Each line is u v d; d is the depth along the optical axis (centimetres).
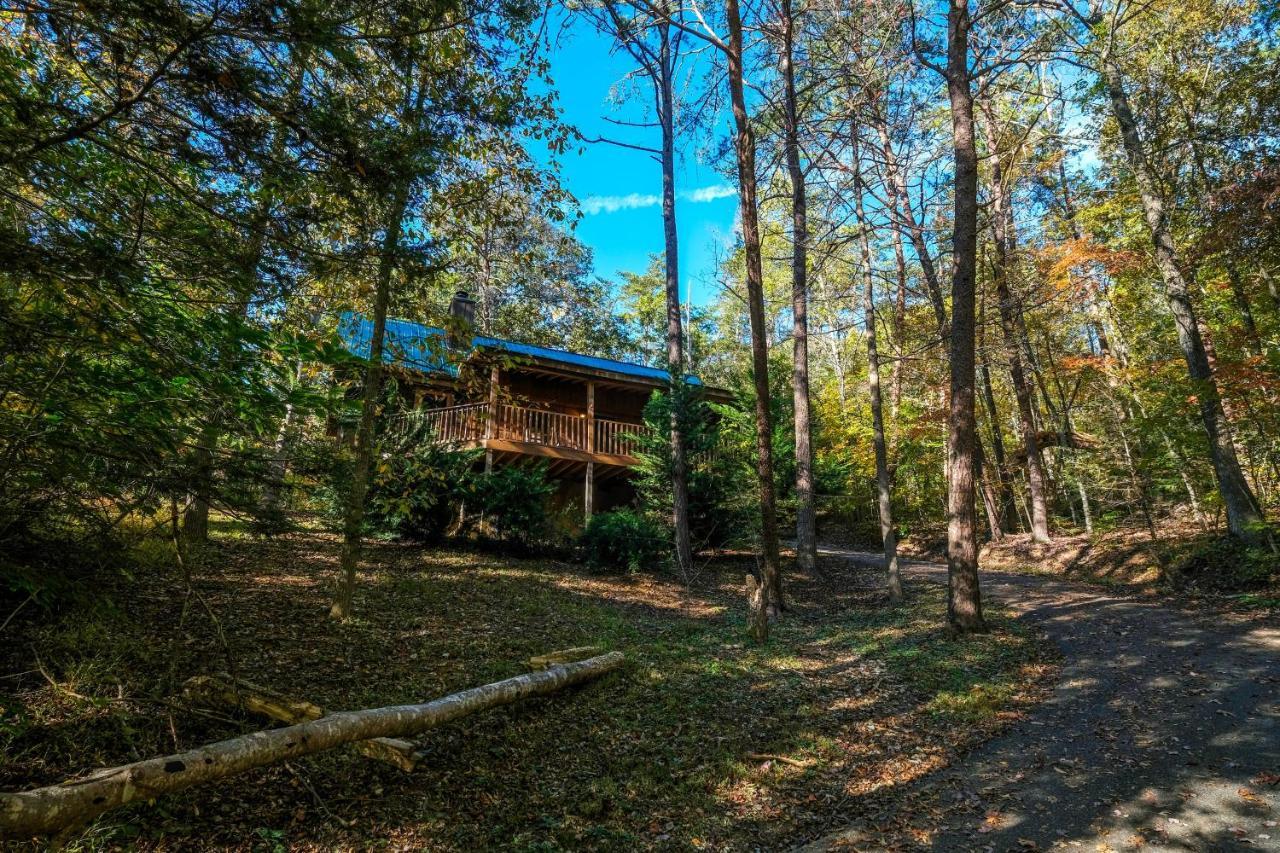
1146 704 691
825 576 1838
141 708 511
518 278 3344
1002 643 970
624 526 1595
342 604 843
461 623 941
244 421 380
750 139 1297
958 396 1082
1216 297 1809
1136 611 1140
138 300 341
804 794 542
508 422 1827
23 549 377
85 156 373
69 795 319
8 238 283
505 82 716
